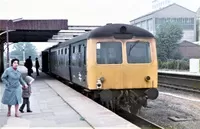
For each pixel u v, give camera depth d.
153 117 13.39
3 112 11.69
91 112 10.91
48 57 35.41
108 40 12.88
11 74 10.40
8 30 23.14
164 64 49.50
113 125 8.88
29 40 39.00
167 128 11.51
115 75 12.83
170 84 25.06
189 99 16.95
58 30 24.06
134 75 12.94
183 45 71.31
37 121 9.91
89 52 12.84
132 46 12.99
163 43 63.06
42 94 16.84
